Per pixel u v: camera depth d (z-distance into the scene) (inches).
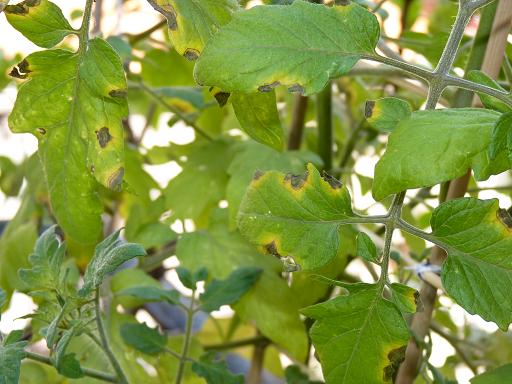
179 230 33.6
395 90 33.0
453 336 28.8
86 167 18.5
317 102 28.4
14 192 38.1
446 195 23.1
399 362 16.3
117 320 26.0
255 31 15.1
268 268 26.6
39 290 20.3
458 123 14.5
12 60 37.4
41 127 18.0
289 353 28.2
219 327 31.5
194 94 29.2
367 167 34.0
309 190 15.9
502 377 19.7
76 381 24.0
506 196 33.3
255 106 17.2
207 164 29.3
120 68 17.0
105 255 18.3
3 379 17.9
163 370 26.4
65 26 17.0
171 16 16.2
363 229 25.6
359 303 16.2
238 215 16.1
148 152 32.6
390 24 38.9
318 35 15.3
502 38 20.3
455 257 15.6
